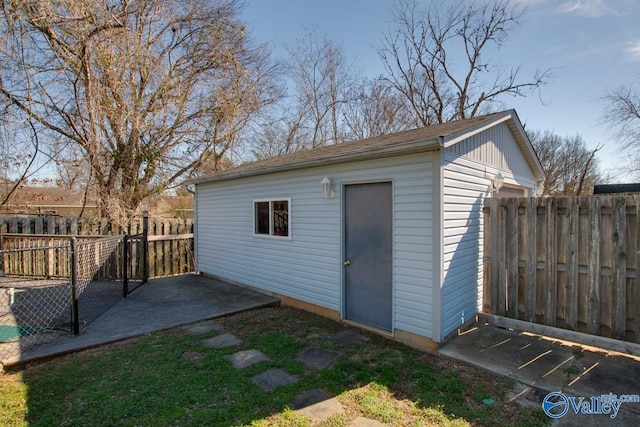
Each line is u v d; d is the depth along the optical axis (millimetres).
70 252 4660
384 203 4828
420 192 4344
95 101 10023
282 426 2695
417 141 4090
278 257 6699
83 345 4273
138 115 10969
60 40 9156
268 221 6953
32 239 8547
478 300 5277
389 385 3385
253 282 7402
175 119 12445
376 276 4973
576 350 4148
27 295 6836
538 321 4699
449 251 4391
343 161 5168
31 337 4543
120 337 4598
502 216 5035
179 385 3312
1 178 9633
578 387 3293
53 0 8281
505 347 4234
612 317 4082
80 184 10977
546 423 2754
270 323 5355
